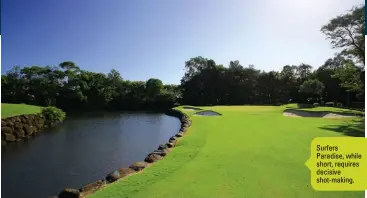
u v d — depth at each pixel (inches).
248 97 1967.3
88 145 438.3
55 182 262.8
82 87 1568.7
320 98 1619.1
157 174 206.1
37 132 598.9
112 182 197.6
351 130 426.3
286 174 203.6
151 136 534.9
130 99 1717.5
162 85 1851.6
